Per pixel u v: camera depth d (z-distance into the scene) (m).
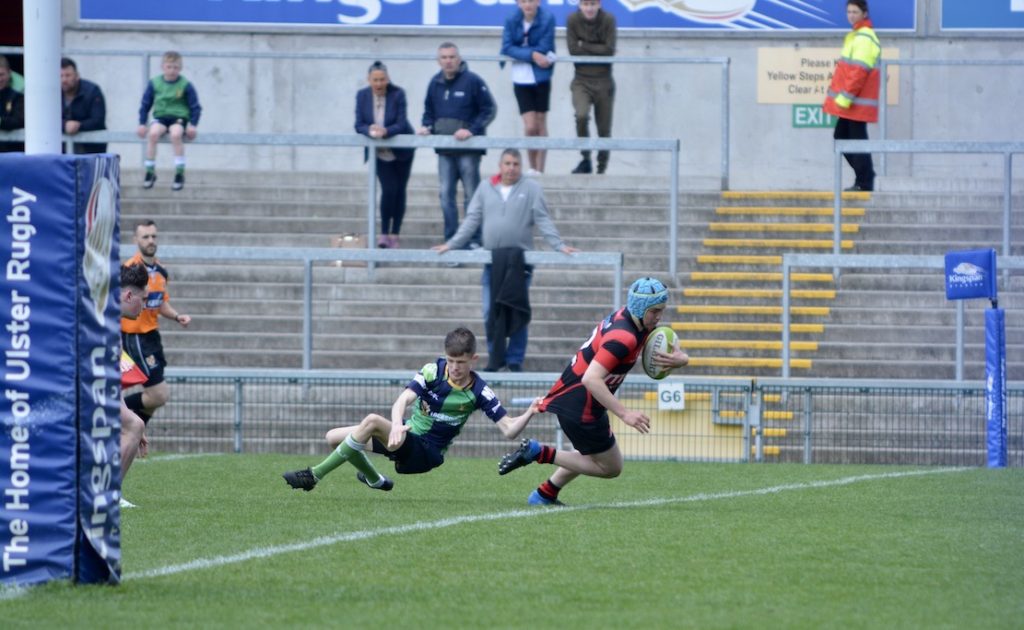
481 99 40.31
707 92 51.34
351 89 51.81
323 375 33.66
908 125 51.00
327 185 45.81
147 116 43.44
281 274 39.84
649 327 22.69
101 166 15.94
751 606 15.39
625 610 15.12
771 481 28.31
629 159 51.31
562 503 24.50
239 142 41.56
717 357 36.56
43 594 15.34
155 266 29.39
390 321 37.69
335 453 24.00
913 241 41.34
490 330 34.12
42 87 17.31
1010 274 38.75
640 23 51.09
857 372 35.59
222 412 34.00
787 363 34.03
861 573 17.47
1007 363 35.81
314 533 20.47
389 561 18.08
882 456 32.72
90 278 15.74
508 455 23.58
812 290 38.78
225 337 37.25
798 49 50.91
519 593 16.02
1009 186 38.31
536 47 43.41
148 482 27.16
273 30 51.25
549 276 39.62
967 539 20.27
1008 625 14.55
